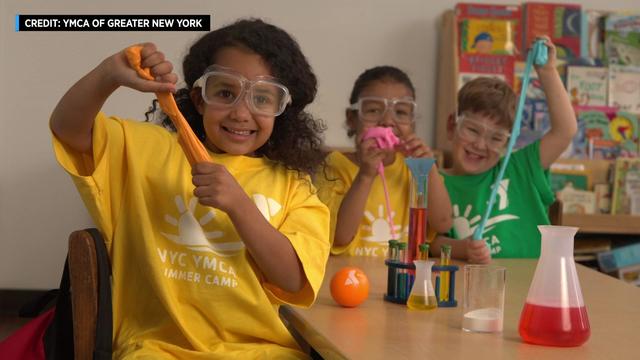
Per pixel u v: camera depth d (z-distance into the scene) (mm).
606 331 1079
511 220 2021
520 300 1286
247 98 1245
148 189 1231
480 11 3045
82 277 1042
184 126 1111
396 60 3148
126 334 1195
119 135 1235
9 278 3098
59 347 1075
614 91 3082
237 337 1197
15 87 3039
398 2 3141
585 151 3043
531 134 2990
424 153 1807
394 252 1266
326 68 3123
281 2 3090
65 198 3105
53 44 3037
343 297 1197
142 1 3053
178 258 1205
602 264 2797
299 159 1351
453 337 1028
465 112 2072
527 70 1752
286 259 1167
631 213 2893
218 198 1104
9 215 3082
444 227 1889
